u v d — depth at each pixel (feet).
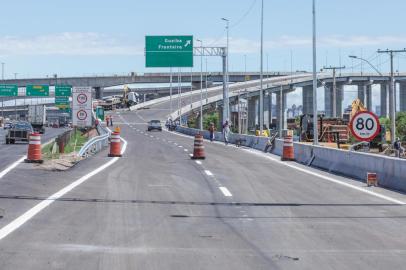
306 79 587.68
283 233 43.09
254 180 81.10
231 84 645.92
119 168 95.61
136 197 61.31
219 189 69.82
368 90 575.79
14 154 131.64
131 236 40.86
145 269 31.81
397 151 195.42
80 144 179.32
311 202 59.93
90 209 52.80
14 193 62.80
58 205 54.70
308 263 33.73
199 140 123.03
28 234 40.96
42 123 304.71
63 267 31.94
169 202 58.29
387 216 51.49
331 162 98.63
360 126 77.05
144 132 342.85
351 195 66.08
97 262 33.19
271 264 33.37
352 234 42.96
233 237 41.29
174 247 37.60
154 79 609.42
